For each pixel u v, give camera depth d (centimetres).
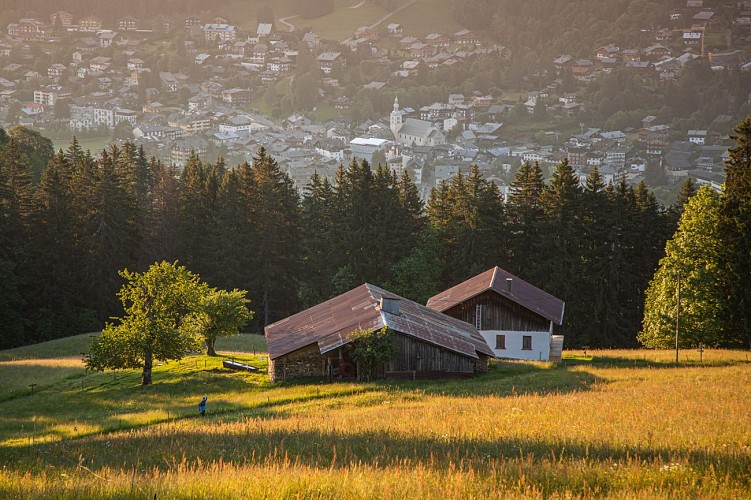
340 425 6012
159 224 17400
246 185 16825
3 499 3984
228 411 7650
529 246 16588
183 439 5800
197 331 10881
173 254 17025
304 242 17338
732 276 12138
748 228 12156
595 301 15775
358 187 16962
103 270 15762
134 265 16462
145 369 9644
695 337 11762
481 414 6228
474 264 16375
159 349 9588
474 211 16450
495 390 7925
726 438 4925
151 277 9881
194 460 5072
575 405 6425
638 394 6906
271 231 16338
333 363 8931
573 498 3691
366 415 6494
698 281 11875
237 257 16400
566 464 4328
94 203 15938
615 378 8425
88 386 9819
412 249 16500
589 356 10669
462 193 17562
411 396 7650
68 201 15975
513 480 3988
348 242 16675
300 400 7931
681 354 10469
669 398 6600
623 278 15712
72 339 13775
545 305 11638
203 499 3809
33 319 15062
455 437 5300
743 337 12112
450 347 8850
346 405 7425
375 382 8625
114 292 15812
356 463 4678
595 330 15512
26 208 16138
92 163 18138
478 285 11875
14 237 15738
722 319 12094
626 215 15875
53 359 11975
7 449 5950
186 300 10056
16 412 8650
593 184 16375
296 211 17112
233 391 8919
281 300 16688
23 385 9925
